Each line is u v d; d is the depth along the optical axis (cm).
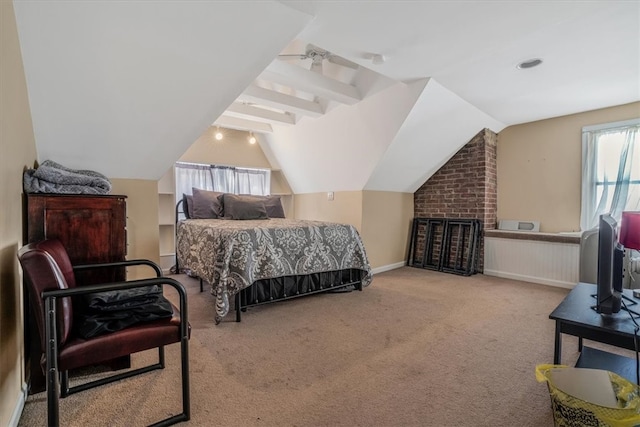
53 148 224
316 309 279
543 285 367
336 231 330
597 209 357
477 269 430
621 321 131
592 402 115
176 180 439
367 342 211
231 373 171
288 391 154
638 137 331
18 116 151
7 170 129
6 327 124
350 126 377
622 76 277
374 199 433
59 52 167
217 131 467
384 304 294
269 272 271
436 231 468
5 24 128
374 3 181
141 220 291
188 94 217
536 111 371
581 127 371
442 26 206
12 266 135
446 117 355
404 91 312
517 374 171
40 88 180
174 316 143
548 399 149
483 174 419
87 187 186
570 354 194
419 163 424
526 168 415
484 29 209
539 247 378
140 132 237
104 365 173
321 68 340
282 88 409
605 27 205
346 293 331
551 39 221
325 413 138
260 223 350
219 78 211
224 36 184
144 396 149
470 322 248
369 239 428
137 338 126
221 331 229
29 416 135
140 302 137
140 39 173
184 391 132
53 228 168
